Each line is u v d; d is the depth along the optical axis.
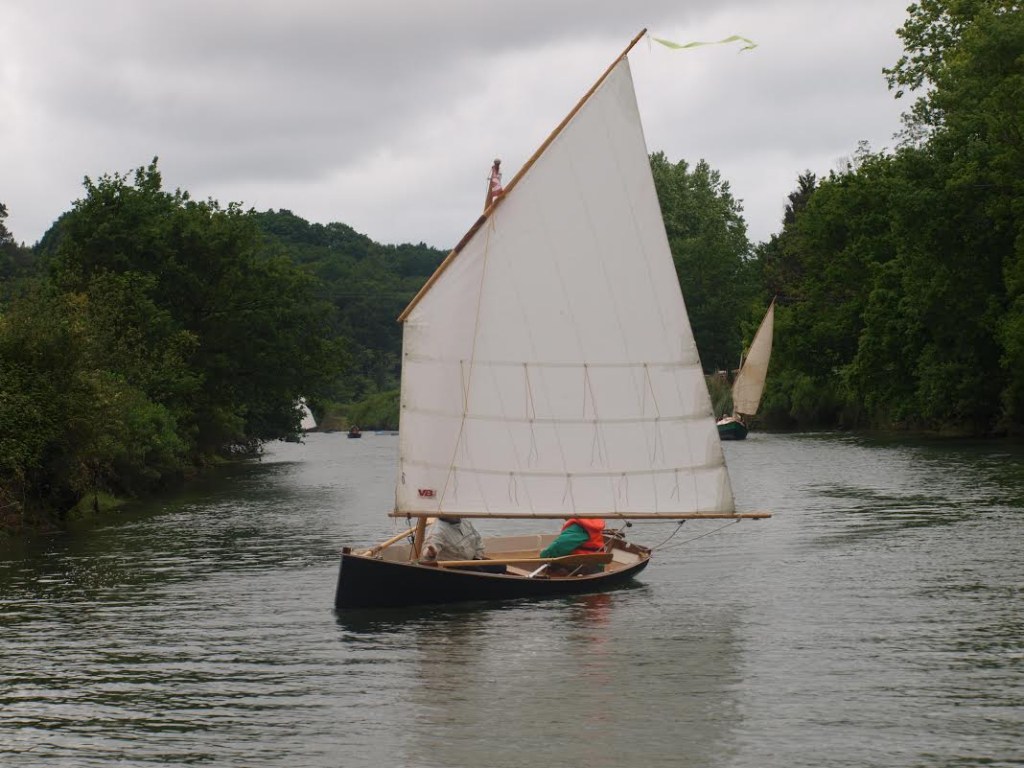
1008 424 84.38
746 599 25.83
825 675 19.33
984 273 81.00
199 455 79.12
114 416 48.62
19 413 41.03
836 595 25.98
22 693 19.08
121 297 65.31
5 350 43.19
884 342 91.75
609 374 27.27
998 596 25.22
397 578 25.11
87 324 53.72
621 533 31.00
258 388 80.50
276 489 61.78
